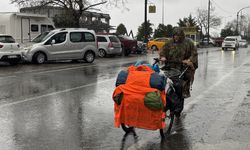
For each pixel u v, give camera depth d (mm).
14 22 24969
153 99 6031
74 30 22656
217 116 8164
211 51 44250
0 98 10211
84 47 22875
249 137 6547
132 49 32906
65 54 22234
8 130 6984
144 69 6465
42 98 10258
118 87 6324
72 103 9609
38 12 36312
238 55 33719
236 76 15758
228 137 6555
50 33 22203
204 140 6398
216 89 12016
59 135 6676
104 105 9367
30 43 21953
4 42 20156
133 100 6168
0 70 18016
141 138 6523
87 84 13055
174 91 7156
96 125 7375
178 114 7734
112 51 28953
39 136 6613
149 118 6199
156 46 44094
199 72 17422
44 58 21672
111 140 6402
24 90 11625
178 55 7789
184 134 6773
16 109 8820
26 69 18531
